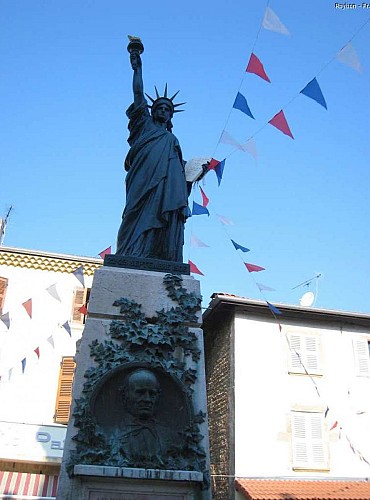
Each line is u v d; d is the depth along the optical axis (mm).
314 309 18469
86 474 5117
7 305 19469
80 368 5926
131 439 5480
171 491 5312
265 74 7211
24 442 17641
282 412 17234
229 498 15992
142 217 7477
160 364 5895
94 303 6383
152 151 7875
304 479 16469
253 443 16562
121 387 5734
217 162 8492
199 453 5574
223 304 18125
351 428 17594
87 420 5473
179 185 7734
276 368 17812
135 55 8719
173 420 5727
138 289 6570
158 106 8656
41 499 17078
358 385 18266
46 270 20375
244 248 10852
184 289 6660
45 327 19469
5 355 18797
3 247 20234
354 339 18953
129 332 6121
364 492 15609
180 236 7578
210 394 19625
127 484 5250
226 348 18438
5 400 18219
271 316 18547
